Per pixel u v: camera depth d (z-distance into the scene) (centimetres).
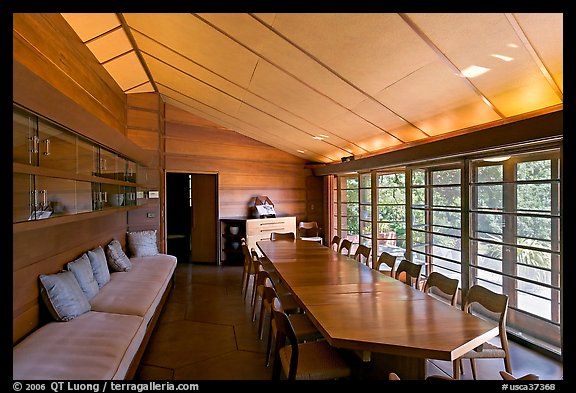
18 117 183
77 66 348
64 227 296
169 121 626
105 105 445
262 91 421
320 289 261
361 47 272
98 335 225
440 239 426
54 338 218
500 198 346
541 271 308
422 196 454
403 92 330
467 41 234
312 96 395
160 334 348
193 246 720
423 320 197
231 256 719
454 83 291
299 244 505
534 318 314
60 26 306
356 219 712
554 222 295
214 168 682
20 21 237
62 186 242
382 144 516
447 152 366
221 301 459
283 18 256
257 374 270
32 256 239
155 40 364
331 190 765
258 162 738
